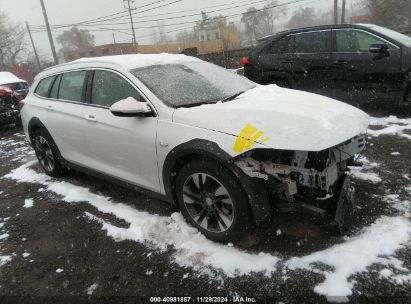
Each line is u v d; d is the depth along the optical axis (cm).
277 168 293
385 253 290
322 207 315
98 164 432
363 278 269
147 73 384
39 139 534
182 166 341
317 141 274
